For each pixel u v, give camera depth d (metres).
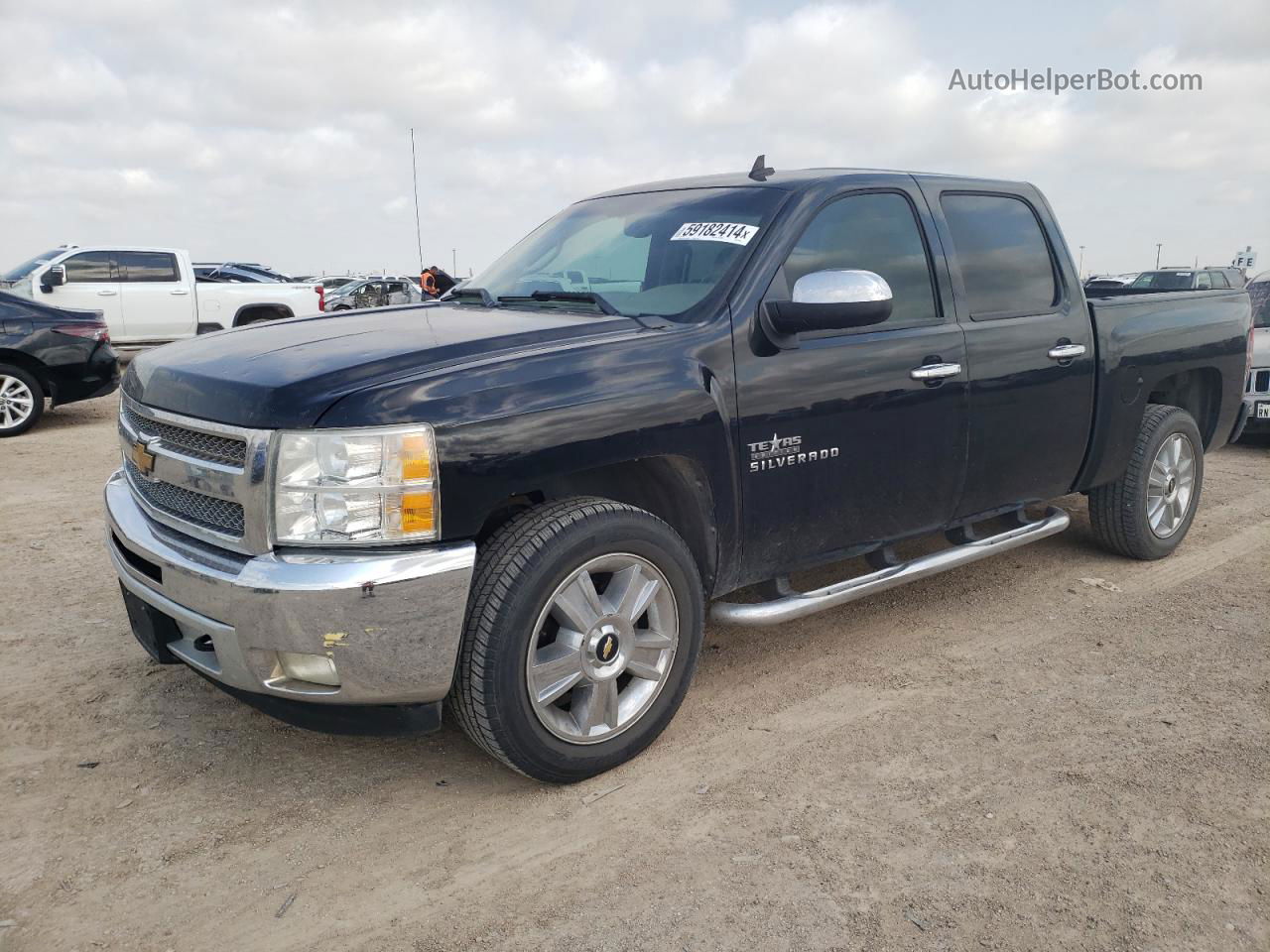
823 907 2.35
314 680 2.59
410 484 2.49
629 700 3.00
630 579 2.91
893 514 3.69
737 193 3.62
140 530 2.93
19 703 3.41
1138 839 2.62
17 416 9.41
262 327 3.44
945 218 3.91
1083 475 4.51
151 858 2.56
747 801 2.81
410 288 26.67
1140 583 4.73
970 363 3.80
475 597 2.65
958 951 2.20
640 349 2.95
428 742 3.21
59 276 13.94
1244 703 3.43
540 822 2.73
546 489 3.05
